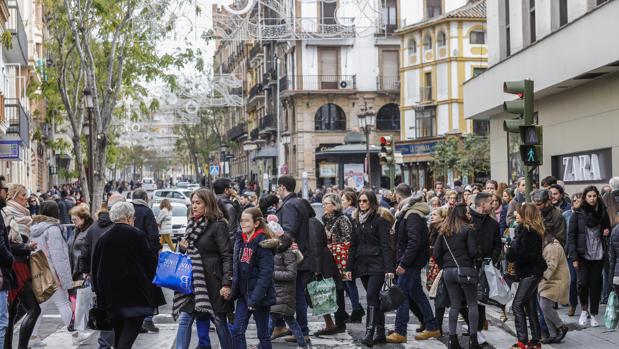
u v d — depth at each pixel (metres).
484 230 11.01
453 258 10.52
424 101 56.38
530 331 11.66
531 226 10.49
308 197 47.88
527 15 25.39
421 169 56.75
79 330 11.66
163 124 77.88
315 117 62.00
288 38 47.62
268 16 52.25
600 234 12.57
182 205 32.97
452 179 50.66
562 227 12.72
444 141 51.62
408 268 11.52
